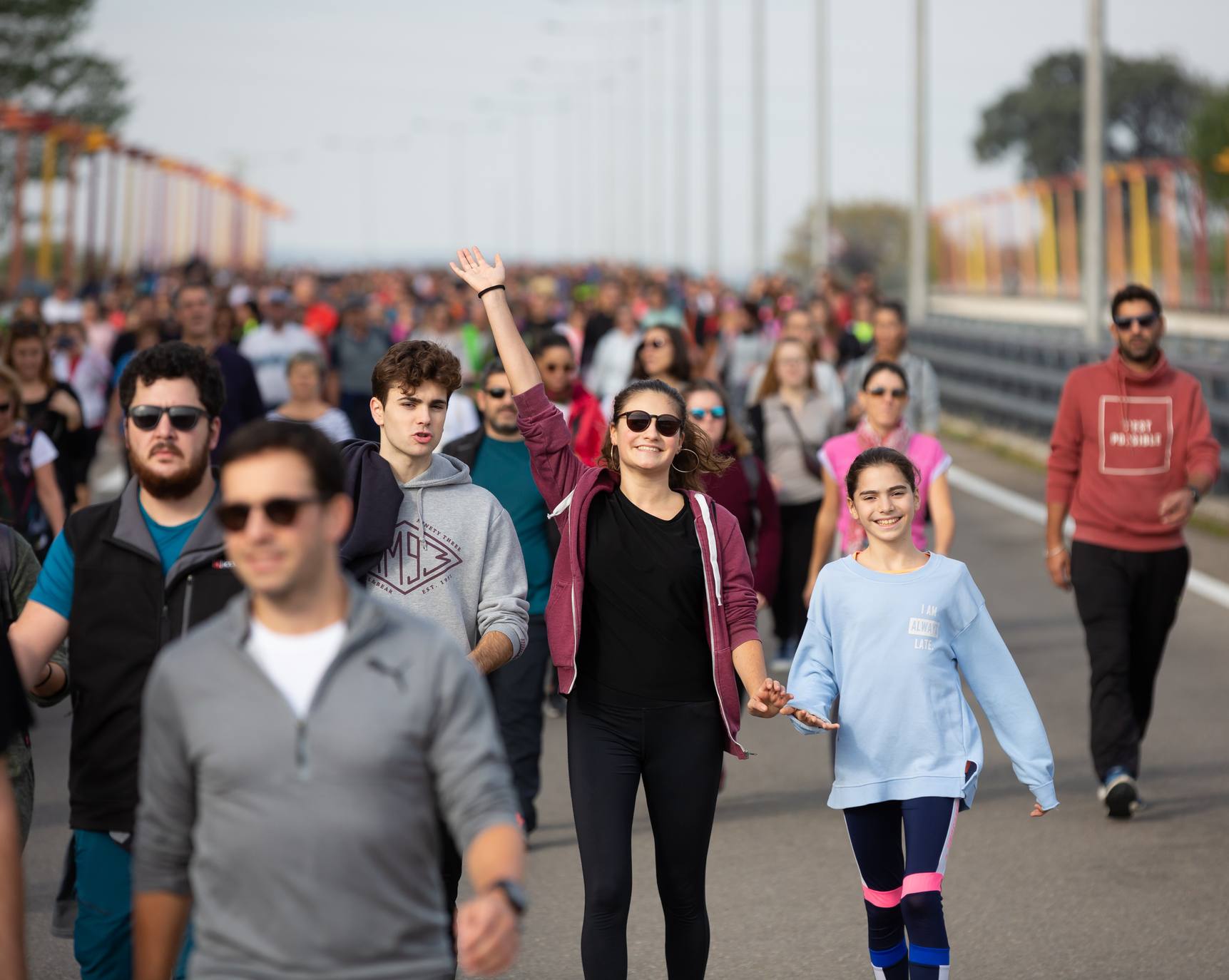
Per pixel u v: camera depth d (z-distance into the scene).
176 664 10.59
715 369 50.03
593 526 16.92
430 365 16.53
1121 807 24.58
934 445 25.56
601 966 16.08
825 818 25.06
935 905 16.30
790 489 31.33
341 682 10.45
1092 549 25.64
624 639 16.69
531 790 23.39
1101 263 75.06
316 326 78.50
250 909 10.41
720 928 20.23
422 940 10.60
